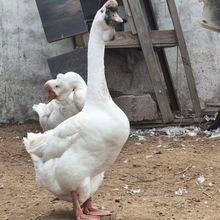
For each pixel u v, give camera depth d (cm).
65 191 511
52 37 949
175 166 731
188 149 831
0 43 1116
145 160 767
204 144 866
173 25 1003
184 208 572
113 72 1121
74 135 487
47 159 509
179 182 671
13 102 1126
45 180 514
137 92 1127
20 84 1123
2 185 666
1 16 1112
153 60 973
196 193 628
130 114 981
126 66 1121
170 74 1096
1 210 570
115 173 711
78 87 657
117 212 552
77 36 1042
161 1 1111
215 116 1032
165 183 669
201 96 1117
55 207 574
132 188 651
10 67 1120
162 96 979
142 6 1101
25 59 1120
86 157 488
